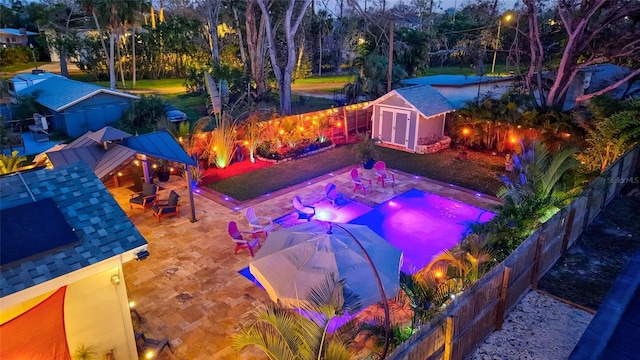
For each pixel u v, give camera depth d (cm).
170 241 1330
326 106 3934
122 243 717
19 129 3095
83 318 732
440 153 2325
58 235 690
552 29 2619
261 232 1344
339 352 593
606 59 2273
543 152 1447
